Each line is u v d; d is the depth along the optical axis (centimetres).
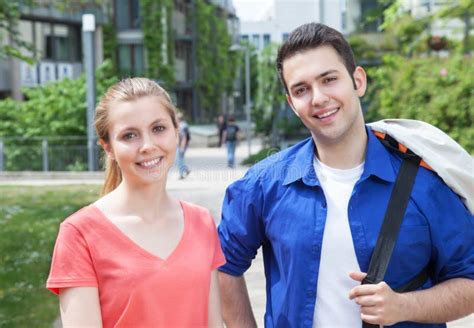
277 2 2498
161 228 243
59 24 3212
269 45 2541
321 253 250
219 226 280
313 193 254
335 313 248
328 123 248
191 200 1194
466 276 246
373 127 258
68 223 235
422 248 244
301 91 252
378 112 2023
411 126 261
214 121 4647
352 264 247
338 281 248
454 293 242
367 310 232
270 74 2497
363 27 2164
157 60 3947
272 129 2498
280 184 261
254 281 658
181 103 4412
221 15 4716
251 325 283
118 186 247
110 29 3878
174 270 237
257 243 275
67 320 229
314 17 2252
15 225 1042
